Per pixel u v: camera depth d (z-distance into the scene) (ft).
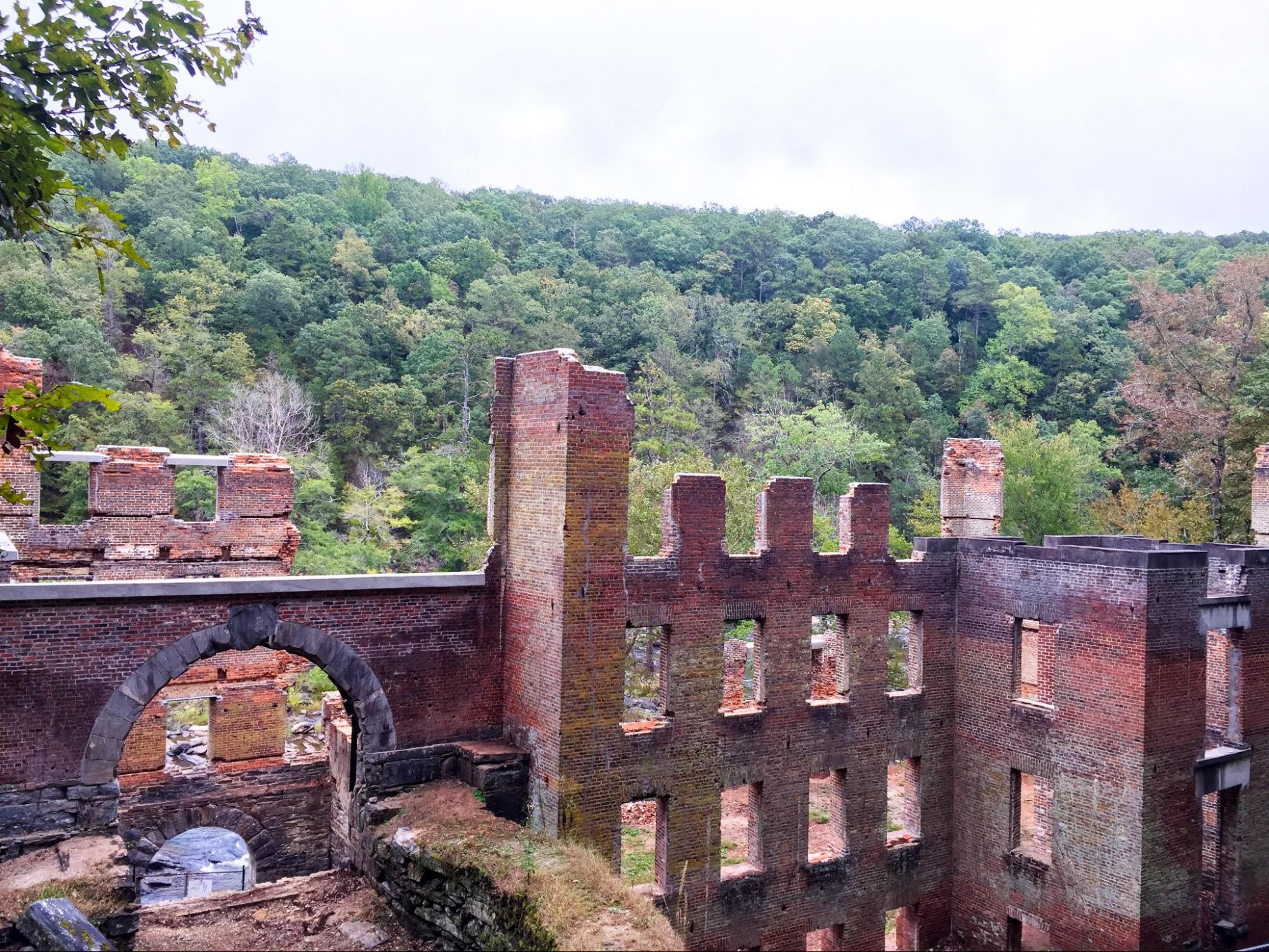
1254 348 152.56
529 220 329.72
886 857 70.74
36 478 71.41
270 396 168.66
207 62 24.79
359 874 57.06
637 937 40.93
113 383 158.92
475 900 46.88
